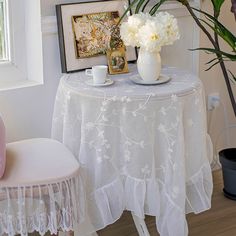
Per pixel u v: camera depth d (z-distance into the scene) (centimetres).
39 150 190
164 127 187
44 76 225
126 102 181
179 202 192
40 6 215
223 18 270
